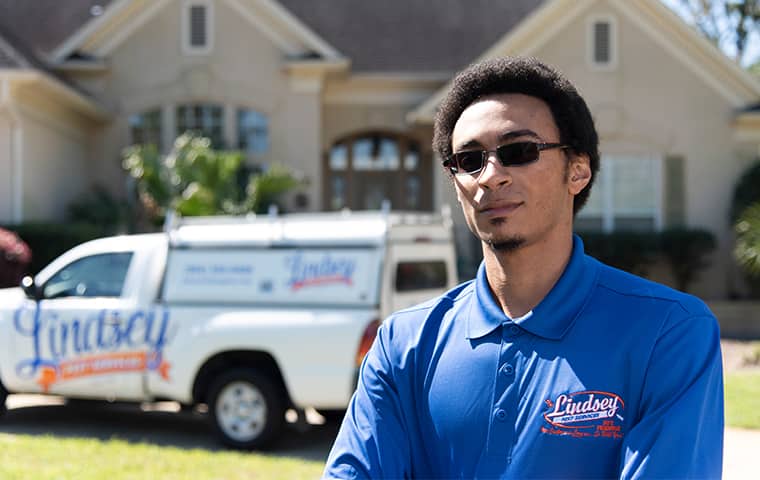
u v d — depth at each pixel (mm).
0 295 8047
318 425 8250
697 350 1721
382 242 6953
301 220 7289
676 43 16922
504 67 1896
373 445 1952
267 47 17469
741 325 15906
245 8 17375
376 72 18797
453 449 1845
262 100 17469
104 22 17188
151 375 7293
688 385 1693
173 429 8070
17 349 7719
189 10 17453
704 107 17000
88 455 6457
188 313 7246
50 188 15773
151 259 7539
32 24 20094
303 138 17484
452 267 8500
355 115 19062
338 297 6926
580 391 1731
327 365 6762
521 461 1743
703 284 16875
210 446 7324
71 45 17141
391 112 19078
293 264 7141
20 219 14602
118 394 7410
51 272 7785
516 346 1817
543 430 1737
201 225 7539
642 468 1638
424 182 20062
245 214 14633
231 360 7273
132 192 17531
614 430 1710
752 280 16609
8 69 13984
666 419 1660
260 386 6996
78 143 17188
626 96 16938
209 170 14766
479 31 20594
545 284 1863
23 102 14648
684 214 16969
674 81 16938
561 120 1868
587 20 16859
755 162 16734
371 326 6738
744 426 7367
